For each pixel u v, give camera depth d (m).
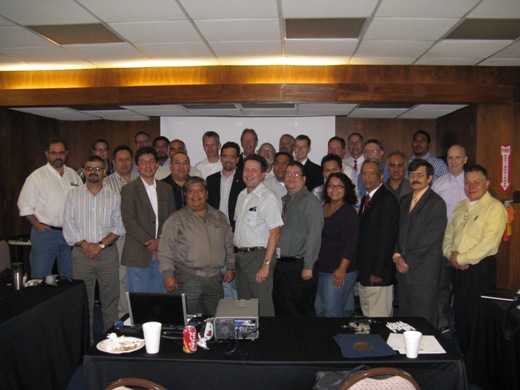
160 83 5.05
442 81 4.92
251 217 3.07
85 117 6.48
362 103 5.09
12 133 5.68
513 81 4.90
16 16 3.39
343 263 3.08
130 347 2.00
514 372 2.32
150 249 3.40
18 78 5.20
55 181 4.07
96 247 3.37
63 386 2.73
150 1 3.10
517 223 4.92
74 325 2.90
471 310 2.99
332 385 1.71
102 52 4.43
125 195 3.41
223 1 3.10
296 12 3.31
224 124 6.49
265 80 4.96
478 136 5.06
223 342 2.09
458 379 1.88
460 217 3.17
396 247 3.25
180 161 3.67
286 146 5.09
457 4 3.13
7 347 2.17
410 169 3.18
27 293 2.72
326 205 3.38
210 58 4.69
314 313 3.19
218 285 2.95
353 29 3.69
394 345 2.02
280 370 1.89
